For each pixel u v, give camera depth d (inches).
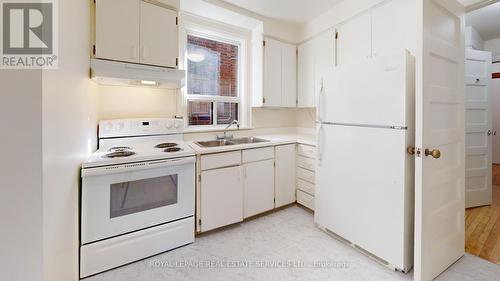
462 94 70.9
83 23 62.9
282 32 122.0
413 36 74.7
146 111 95.9
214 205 86.7
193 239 81.3
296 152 114.0
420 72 55.7
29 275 36.2
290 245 80.1
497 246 77.8
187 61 107.8
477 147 111.2
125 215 67.8
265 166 102.3
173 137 98.4
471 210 107.9
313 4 101.9
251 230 91.0
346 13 98.0
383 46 83.7
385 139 65.2
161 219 74.4
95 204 62.9
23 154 35.1
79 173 60.5
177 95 102.3
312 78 118.5
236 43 123.3
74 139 55.0
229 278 63.6
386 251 65.9
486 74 113.6
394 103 62.9
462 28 70.1
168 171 74.7
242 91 125.3
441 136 62.2
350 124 75.8
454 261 68.9
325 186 87.0
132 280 62.4
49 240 39.4
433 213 60.2
